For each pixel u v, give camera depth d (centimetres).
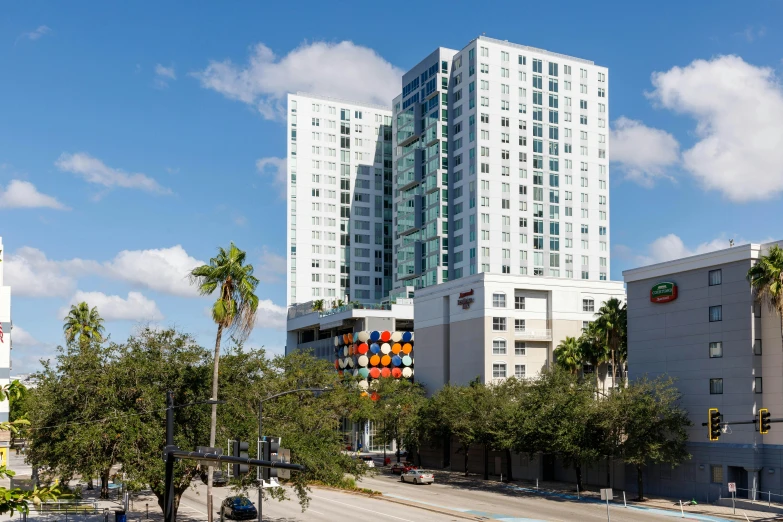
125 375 4300
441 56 14550
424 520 5119
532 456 7069
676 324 6606
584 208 14425
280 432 4669
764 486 5794
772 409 5819
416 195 14862
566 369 9231
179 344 4628
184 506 5941
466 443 8212
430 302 10675
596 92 14862
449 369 10212
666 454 6162
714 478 6100
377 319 12406
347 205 17550
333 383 8375
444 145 14350
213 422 4266
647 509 5722
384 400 9856
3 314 7081
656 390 6294
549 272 13900
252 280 4519
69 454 4091
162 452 4216
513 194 13750
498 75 13900
